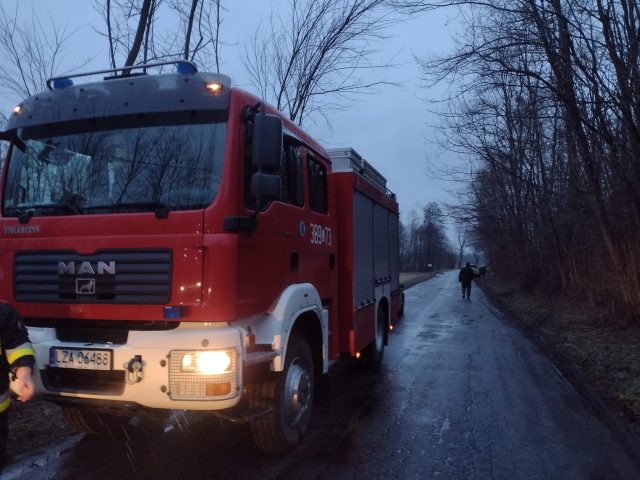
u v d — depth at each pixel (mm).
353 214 6535
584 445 5098
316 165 5719
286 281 4711
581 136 11891
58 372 4035
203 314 3719
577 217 14969
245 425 5457
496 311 19422
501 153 19234
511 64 11086
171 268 3777
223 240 3771
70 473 4289
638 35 10031
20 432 5074
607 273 13633
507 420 5875
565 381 7848
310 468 4461
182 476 4262
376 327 8078
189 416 5754
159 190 3990
